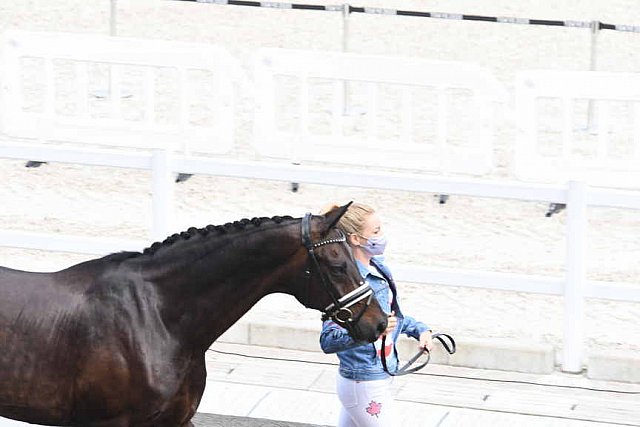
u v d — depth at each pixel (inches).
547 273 558.9
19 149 526.0
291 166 516.4
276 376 474.3
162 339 339.9
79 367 337.4
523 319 526.9
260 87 642.2
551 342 501.4
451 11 1011.3
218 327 343.9
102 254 514.9
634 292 476.1
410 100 630.5
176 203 637.3
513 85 841.5
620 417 443.5
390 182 510.3
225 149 655.1
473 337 501.7
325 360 490.0
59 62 869.8
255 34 948.6
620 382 473.7
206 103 798.5
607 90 613.9
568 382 472.7
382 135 740.7
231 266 338.3
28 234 517.7
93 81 829.8
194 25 968.9
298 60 636.7
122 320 338.3
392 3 1037.2
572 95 616.1
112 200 644.7
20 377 338.6
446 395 459.5
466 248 589.0
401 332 374.9
